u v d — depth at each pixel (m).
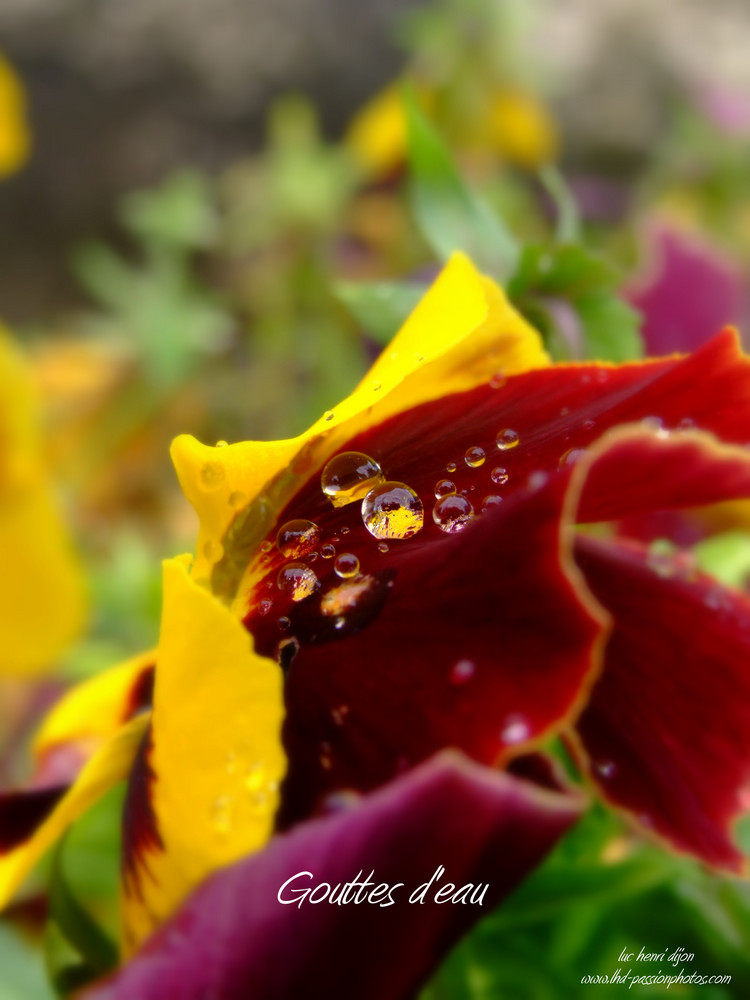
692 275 0.27
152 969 0.11
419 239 0.51
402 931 0.11
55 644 0.29
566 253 0.17
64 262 0.78
